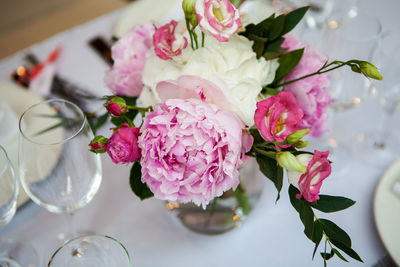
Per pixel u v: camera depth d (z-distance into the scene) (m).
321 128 0.55
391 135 0.75
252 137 0.47
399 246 0.58
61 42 0.88
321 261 0.60
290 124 0.45
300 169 0.42
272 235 0.63
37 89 0.81
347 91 0.67
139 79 0.53
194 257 0.62
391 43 0.70
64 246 0.50
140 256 0.62
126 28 0.87
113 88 0.54
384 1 0.90
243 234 0.63
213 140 0.44
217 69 0.48
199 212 0.59
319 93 0.52
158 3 0.92
